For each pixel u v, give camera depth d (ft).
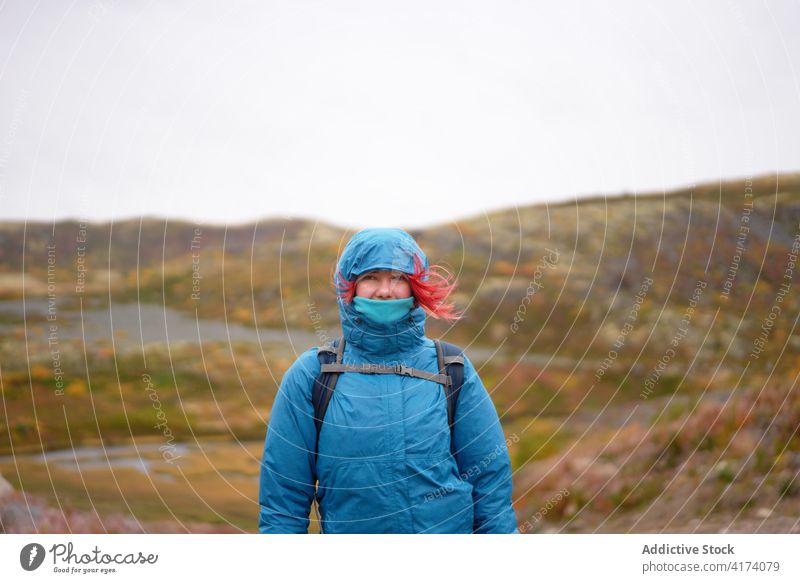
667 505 17.49
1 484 18.79
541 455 21.89
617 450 20.93
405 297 8.05
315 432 7.91
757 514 15.88
